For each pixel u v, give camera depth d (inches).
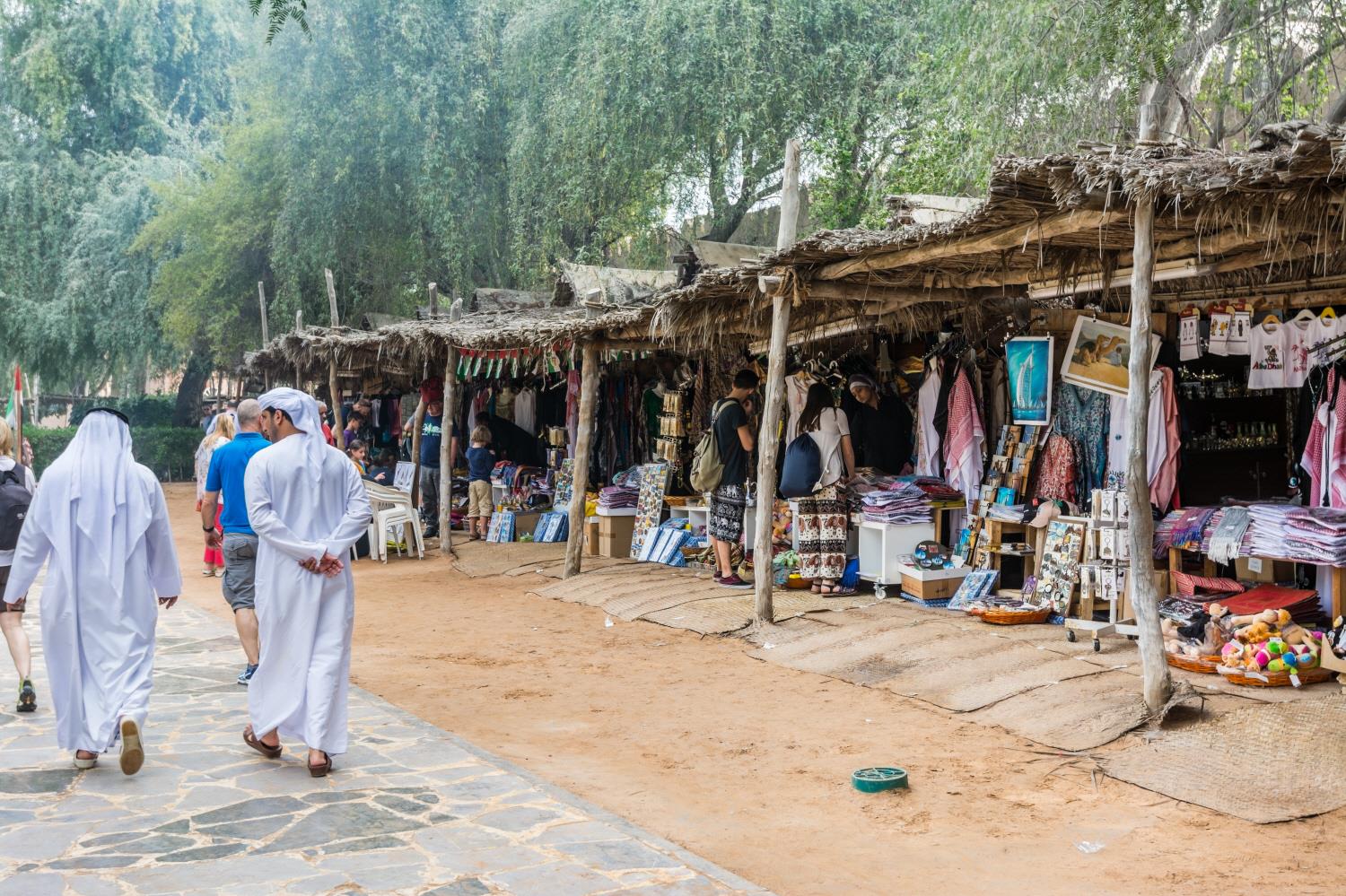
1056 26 500.1
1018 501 369.4
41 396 1526.8
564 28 847.7
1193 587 312.0
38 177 1178.6
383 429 899.4
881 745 249.6
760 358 511.2
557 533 617.3
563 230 925.2
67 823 190.4
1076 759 232.8
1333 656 255.9
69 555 218.8
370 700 289.1
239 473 294.8
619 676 324.2
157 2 1248.8
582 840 183.5
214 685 304.3
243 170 998.4
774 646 346.6
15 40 1203.9
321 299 1008.2
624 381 625.3
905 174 691.4
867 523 401.1
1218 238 267.0
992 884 175.6
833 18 800.9
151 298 1094.4
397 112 895.1
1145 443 249.4
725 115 776.9
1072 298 352.8
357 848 178.5
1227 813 200.2
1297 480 327.3
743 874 181.9
